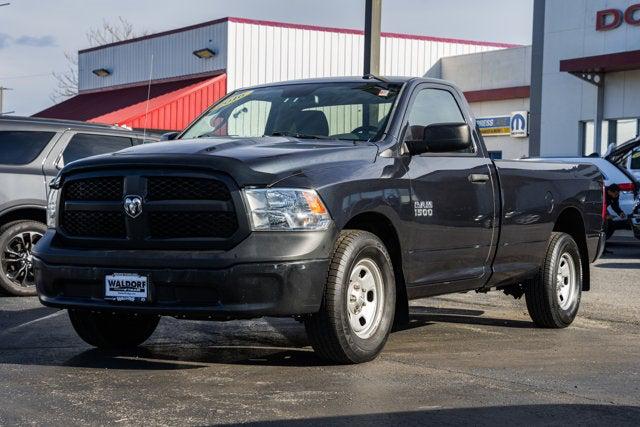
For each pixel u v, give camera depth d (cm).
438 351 751
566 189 908
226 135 782
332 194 642
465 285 789
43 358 703
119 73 4484
